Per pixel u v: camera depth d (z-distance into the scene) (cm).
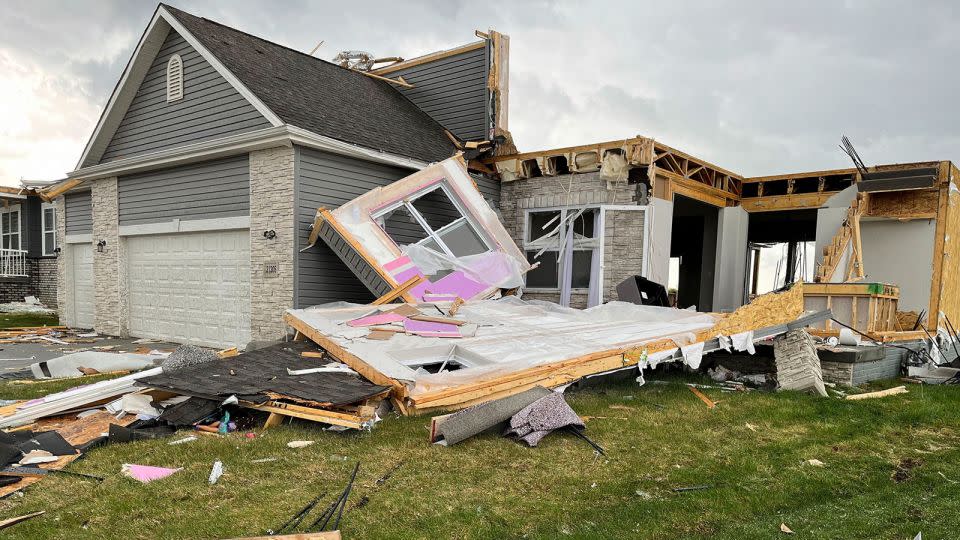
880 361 818
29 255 1991
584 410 568
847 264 1070
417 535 295
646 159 1012
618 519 322
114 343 1136
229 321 1059
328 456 411
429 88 1475
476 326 705
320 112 1041
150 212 1181
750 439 489
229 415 490
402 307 781
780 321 731
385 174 1080
